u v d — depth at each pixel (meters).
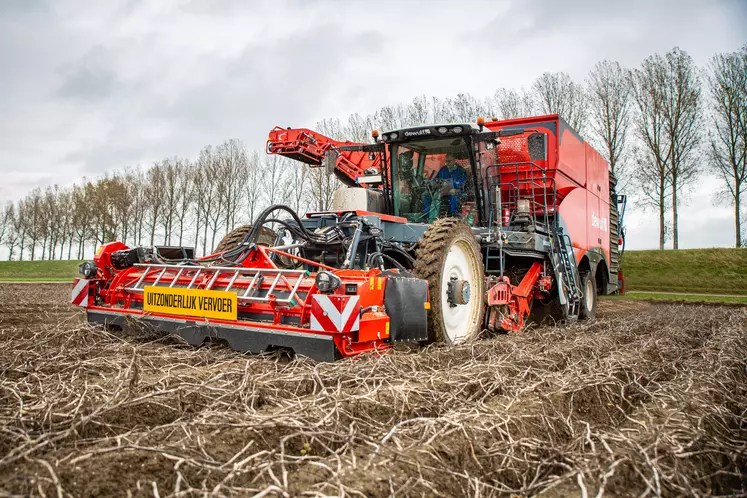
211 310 4.77
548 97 27.08
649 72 27.06
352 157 10.42
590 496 2.42
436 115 25.14
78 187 45.25
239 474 2.39
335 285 4.31
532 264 7.84
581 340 6.35
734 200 26.95
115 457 2.42
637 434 3.21
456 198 7.61
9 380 3.69
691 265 25.64
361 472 2.45
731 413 3.78
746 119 26.34
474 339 6.07
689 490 2.50
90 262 5.66
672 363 5.54
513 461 2.83
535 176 8.60
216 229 29.02
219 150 28.91
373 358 4.37
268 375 3.89
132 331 5.25
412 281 5.02
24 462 2.40
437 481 2.49
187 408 3.26
